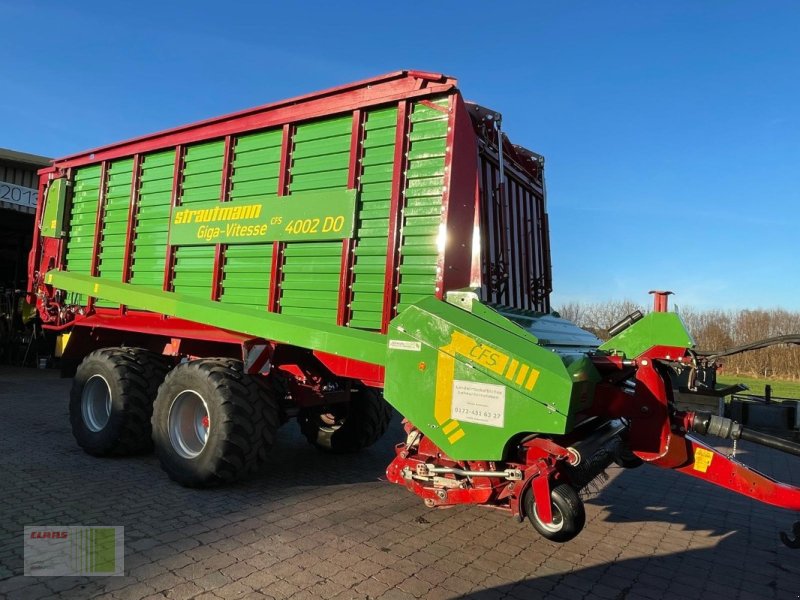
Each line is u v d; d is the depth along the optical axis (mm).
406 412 3676
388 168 4062
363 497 4805
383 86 4098
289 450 6527
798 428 9289
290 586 3135
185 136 5375
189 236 5277
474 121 4133
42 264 7102
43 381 11797
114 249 6059
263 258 4730
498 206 4391
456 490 3551
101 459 5621
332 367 4320
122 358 5664
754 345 3381
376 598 3062
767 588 3541
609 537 4281
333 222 4273
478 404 3412
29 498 4355
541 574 3535
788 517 4969
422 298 3807
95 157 6344
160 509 4234
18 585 2994
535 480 3195
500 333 3443
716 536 4441
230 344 5328
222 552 3525
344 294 4176
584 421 3947
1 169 12656
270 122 4730
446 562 3605
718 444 8898
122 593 2959
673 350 3619
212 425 4598
